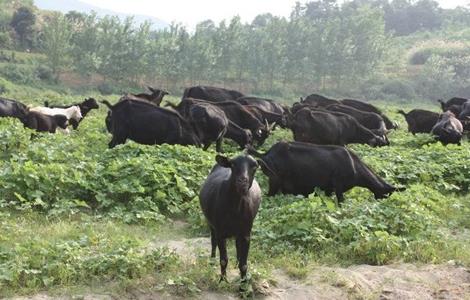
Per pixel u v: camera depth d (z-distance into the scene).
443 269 9.92
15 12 77.31
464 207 13.77
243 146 19.19
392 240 10.29
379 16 84.25
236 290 8.52
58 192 12.19
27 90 56.28
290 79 80.12
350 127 19.55
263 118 22.25
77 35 66.56
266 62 75.81
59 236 10.15
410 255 10.30
